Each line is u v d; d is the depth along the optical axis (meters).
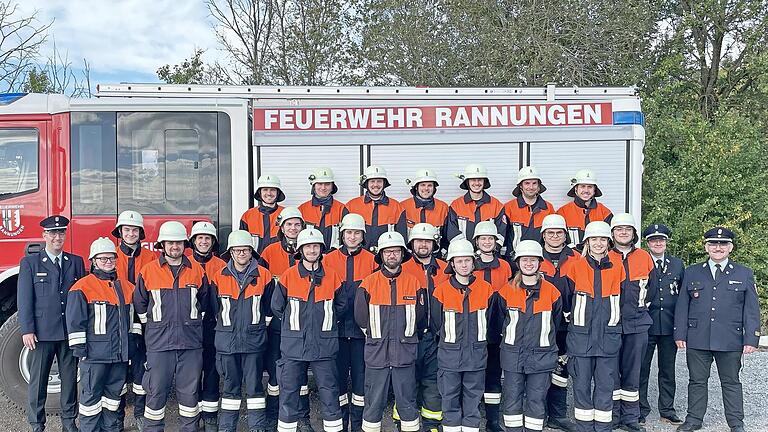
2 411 6.00
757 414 5.94
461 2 14.75
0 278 5.70
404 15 15.26
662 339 5.71
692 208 12.06
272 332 5.28
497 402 5.32
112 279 4.99
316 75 17.27
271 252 5.59
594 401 5.15
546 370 4.85
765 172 12.06
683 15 15.34
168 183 5.88
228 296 4.95
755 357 8.37
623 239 5.20
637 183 6.15
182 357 4.94
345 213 5.86
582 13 14.05
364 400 5.11
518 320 4.85
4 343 5.68
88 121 5.83
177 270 4.95
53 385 5.79
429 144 6.09
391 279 4.82
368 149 6.09
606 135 6.12
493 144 6.12
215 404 5.28
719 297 5.32
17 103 5.79
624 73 14.12
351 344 5.27
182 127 5.89
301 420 5.28
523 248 4.82
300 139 6.04
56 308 5.18
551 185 6.15
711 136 11.91
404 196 6.11
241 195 5.91
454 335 4.78
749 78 15.49
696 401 5.41
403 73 15.22
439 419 5.16
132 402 6.34
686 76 15.73
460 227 5.84
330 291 4.91
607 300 5.04
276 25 18.52
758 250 11.55
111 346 4.93
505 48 14.19
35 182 5.80
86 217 5.80
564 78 13.96
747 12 15.10
